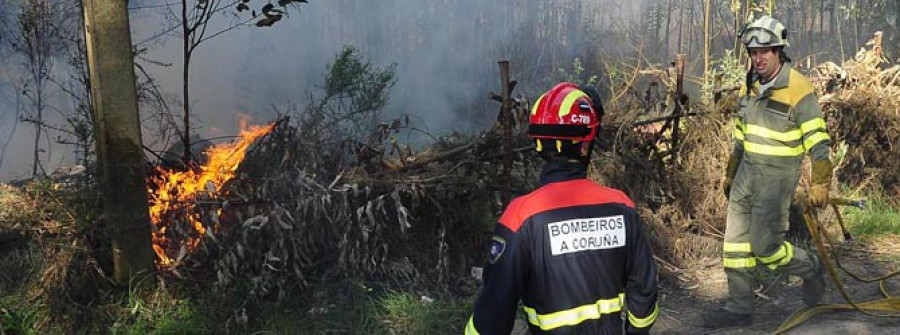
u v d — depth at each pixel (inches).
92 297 170.2
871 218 227.6
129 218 163.0
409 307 172.4
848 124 245.8
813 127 153.7
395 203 180.4
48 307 167.0
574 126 95.6
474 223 194.1
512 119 198.8
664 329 173.6
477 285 186.7
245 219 175.8
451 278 187.6
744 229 164.1
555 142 96.4
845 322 165.3
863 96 246.1
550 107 96.5
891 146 246.4
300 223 173.2
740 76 346.6
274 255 173.5
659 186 217.5
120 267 165.5
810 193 156.0
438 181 186.9
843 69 259.1
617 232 96.2
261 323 166.1
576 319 94.4
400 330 168.9
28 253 177.6
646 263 97.4
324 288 175.3
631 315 98.3
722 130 219.6
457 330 169.9
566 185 96.2
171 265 171.9
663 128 219.1
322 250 181.8
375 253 180.4
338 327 167.9
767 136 157.6
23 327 163.9
